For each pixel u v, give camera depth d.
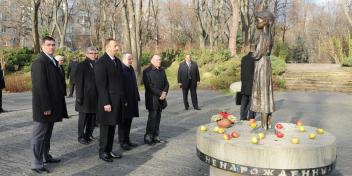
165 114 12.29
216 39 39.47
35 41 30.12
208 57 26.38
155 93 7.90
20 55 27.78
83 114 7.96
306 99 16.61
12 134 9.00
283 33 53.97
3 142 8.17
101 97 6.59
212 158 4.84
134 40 23.44
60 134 9.01
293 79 21.95
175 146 7.90
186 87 13.23
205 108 13.75
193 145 8.00
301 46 54.09
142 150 7.55
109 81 6.62
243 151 4.50
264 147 4.41
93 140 8.34
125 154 7.24
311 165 4.44
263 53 5.17
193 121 10.98
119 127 7.58
